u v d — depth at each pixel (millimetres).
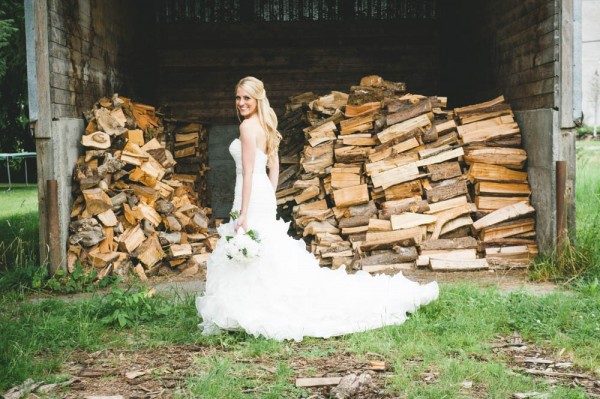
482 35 10344
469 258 7715
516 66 8719
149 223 7965
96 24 9141
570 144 7418
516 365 4387
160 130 10180
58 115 7465
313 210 8273
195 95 12812
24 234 10242
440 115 8562
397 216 7906
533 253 7742
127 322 5312
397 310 5332
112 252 7566
